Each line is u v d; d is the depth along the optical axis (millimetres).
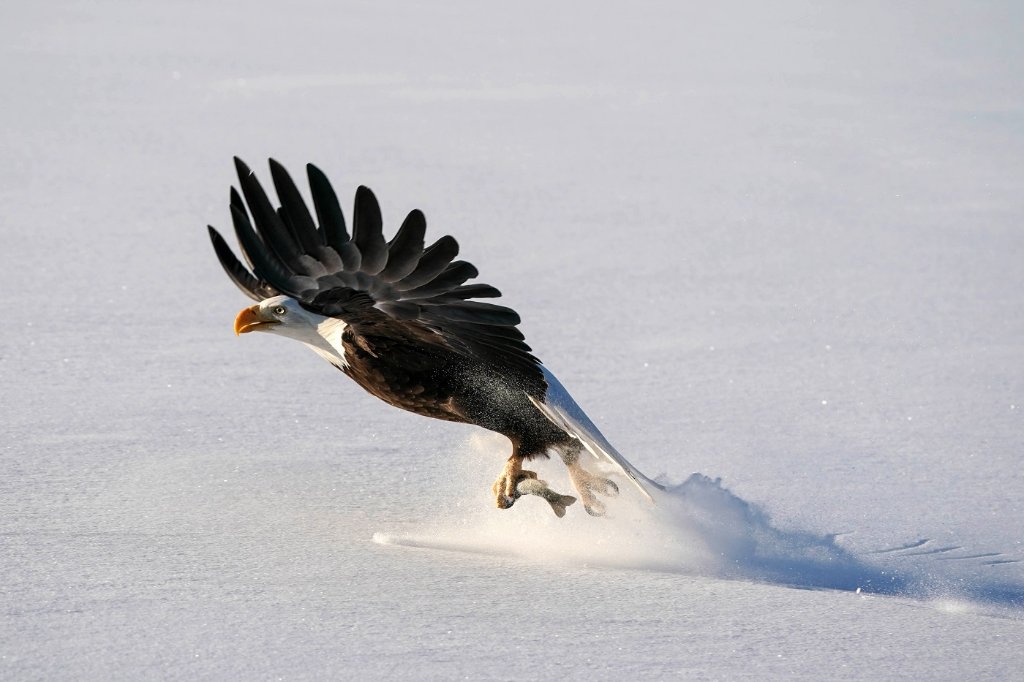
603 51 43125
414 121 29391
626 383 12961
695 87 36094
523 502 10156
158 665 6441
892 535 9445
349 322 8562
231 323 14438
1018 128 30578
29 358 12789
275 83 34500
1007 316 15727
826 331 14969
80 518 8742
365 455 10680
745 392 12773
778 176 24547
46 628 6836
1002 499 10148
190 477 9812
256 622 7020
